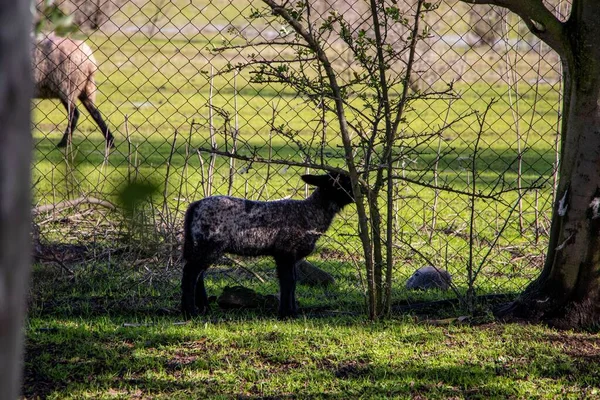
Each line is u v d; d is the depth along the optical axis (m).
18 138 2.66
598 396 8.96
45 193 18.45
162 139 29.84
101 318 11.46
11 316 2.69
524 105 41.91
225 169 24.20
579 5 10.31
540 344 10.42
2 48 2.62
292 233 11.78
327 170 10.75
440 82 46.25
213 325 11.18
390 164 10.77
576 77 10.44
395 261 14.98
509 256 15.96
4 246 2.63
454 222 19.23
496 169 27.36
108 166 22.23
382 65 10.34
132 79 47.97
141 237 13.02
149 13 73.88
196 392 8.91
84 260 13.93
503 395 8.94
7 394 2.73
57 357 9.88
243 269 14.68
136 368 9.59
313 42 9.97
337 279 14.36
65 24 3.65
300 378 9.33
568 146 10.73
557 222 11.06
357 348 10.30
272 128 10.98
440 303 12.22
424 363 9.82
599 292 10.96
